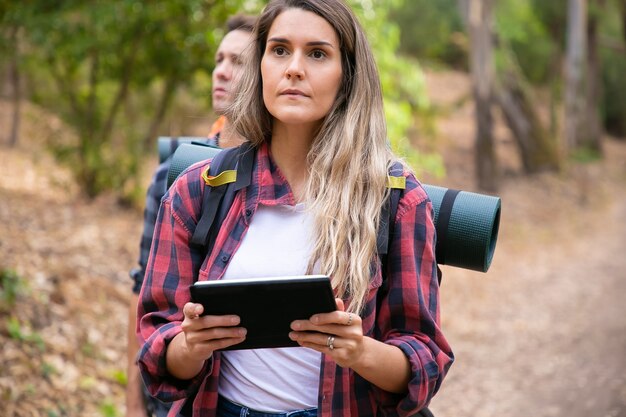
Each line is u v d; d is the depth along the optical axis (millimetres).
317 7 1829
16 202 9031
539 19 26516
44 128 10602
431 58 28609
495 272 11023
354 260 1751
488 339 7883
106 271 7168
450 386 6453
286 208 1846
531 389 6395
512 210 16594
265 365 1856
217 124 3018
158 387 1832
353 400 1840
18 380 4402
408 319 1819
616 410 5820
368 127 1856
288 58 1840
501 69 20609
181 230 1888
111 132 10414
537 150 20781
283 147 1908
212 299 1607
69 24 9312
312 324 1632
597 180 21531
